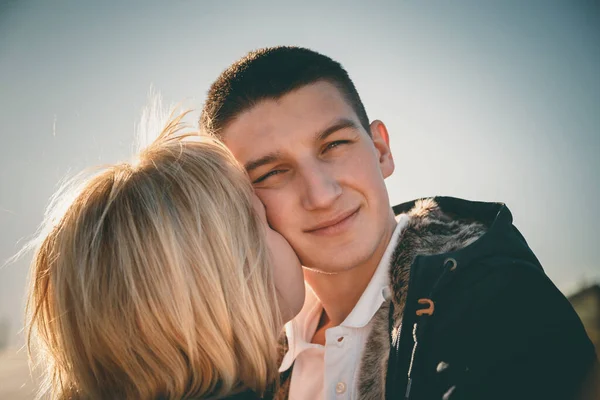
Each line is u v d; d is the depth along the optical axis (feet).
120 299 5.56
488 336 5.29
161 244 5.62
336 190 6.57
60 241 5.88
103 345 5.60
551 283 5.58
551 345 5.16
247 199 6.31
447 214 6.62
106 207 5.76
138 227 5.68
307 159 6.68
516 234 6.38
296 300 6.74
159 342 5.51
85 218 5.86
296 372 7.14
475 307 5.47
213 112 7.26
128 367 5.57
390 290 6.24
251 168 6.88
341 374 6.42
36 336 6.33
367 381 6.22
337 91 6.98
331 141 6.72
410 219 6.64
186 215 5.79
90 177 6.26
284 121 6.70
